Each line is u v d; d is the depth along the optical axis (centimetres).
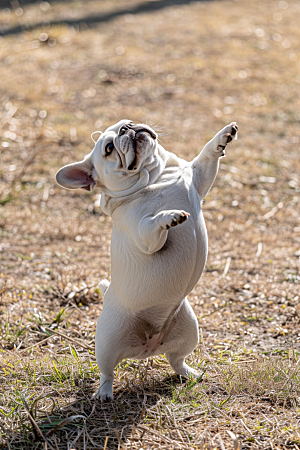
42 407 547
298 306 781
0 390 579
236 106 1764
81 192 1291
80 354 668
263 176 1368
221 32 2319
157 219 466
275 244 1045
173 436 491
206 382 588
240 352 667
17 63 2022
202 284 885
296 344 693
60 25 2336
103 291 636
